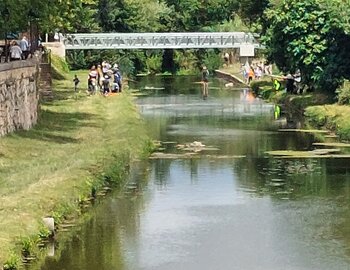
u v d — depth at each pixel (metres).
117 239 25.72
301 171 36.16
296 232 26.72
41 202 26.80
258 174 35.59
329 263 23.64
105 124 46.94
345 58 55.09
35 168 32.00
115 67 74.38
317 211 29.31
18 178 30.00
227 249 24.94
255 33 76.81
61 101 58.44
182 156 40.06
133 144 40.59
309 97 58.19
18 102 40.12
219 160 38.94
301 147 42.41
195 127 50.91
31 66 43.03
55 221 26.33
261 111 59.94
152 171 36.28
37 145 37.66
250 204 30.38
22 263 22.88
